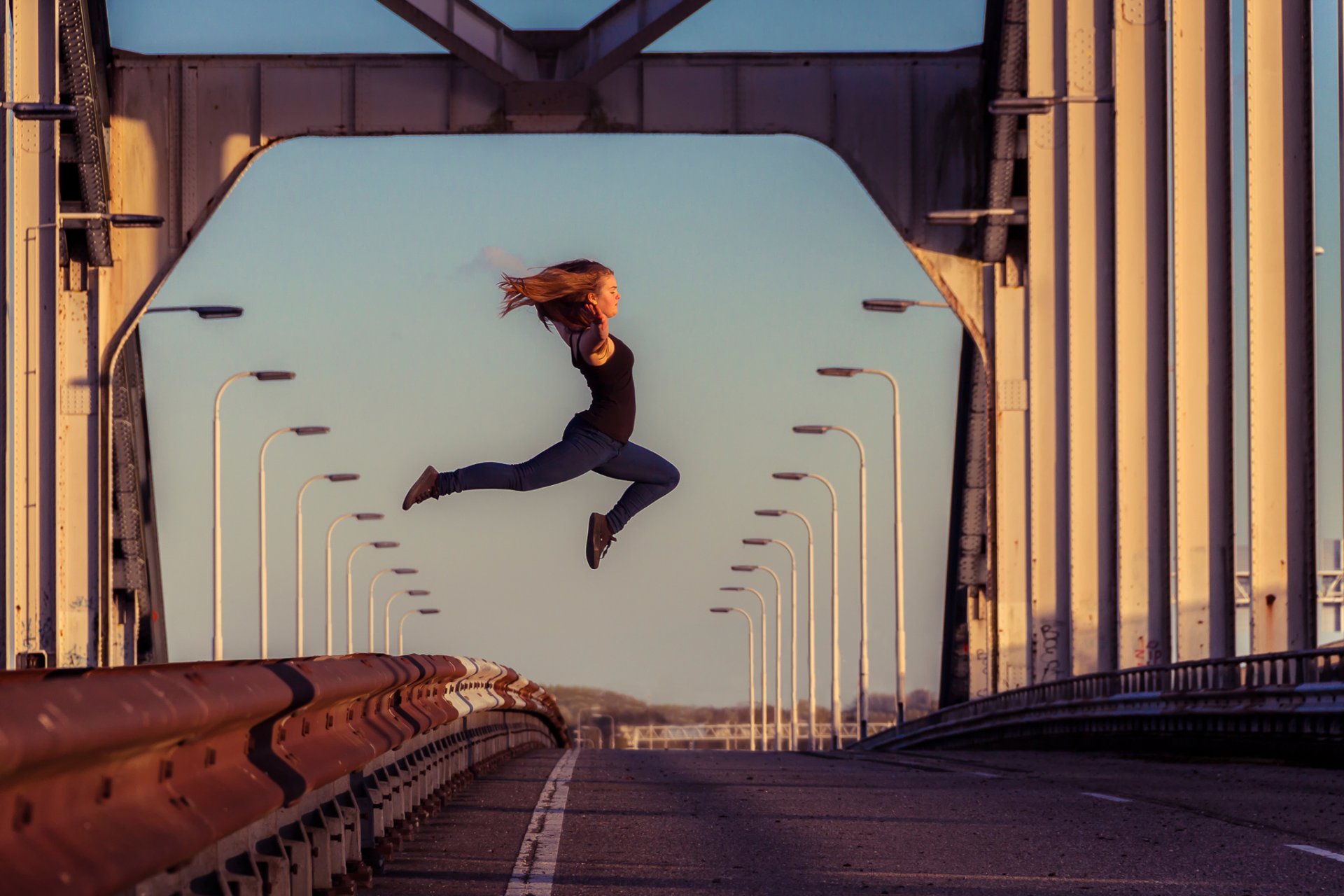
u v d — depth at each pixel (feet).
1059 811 43.42
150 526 170.71
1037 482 138.72
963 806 44.91
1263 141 121.90
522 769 65.21
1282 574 121.39
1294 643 121.49
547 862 30.30
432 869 28.99
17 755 9.92
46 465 131.23
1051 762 88.58
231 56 138.62
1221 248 130.62
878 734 210.38
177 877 16.61
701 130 138.72
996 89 136.67
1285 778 62.85
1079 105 136.36
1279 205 121.70
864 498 191.93
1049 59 136.36
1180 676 100.17
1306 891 27.12
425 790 38.42
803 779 60.54
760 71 139.95
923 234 141.18
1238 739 89.04
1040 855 32.27
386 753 31.58
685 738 447.83
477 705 50.96
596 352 21.62
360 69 138.31
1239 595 221.87
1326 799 47.78
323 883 23.41
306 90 138.51
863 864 30.73
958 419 188.65
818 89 140.67
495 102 137.69
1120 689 112.98
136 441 163.22
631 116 138.21
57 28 124.98
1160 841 35.09
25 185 127.34
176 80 138.62
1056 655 137.80
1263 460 121.39
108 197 133.80
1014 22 134.82
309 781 19.22
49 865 10.87
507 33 132.87
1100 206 136.36
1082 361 136.67
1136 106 135.03
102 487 134.82
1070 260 136.15
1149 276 134.92
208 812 14.80
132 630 167.22
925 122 141.28
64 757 11.02
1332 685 73.92
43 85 125.49
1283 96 122.01
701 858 31.35
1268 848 33.45
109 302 136.46
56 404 130.41
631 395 22.08
